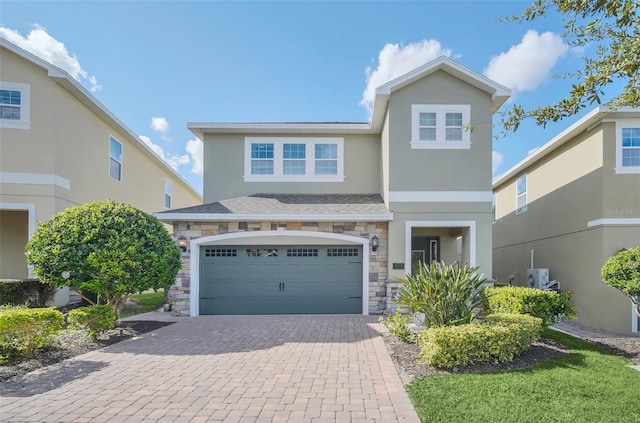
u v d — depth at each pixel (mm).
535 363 6535
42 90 12344
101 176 15289
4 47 11984
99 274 8523
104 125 15508
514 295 8375
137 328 9539
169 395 5176
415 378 5746
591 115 11172
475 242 11906
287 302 12289
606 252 11117
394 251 11953
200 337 8617
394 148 12195
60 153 12648
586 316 11875
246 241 12289
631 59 3713
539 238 15242
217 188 14391
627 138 11242
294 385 5531
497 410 4523
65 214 8898
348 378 5809
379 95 12094
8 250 13586
